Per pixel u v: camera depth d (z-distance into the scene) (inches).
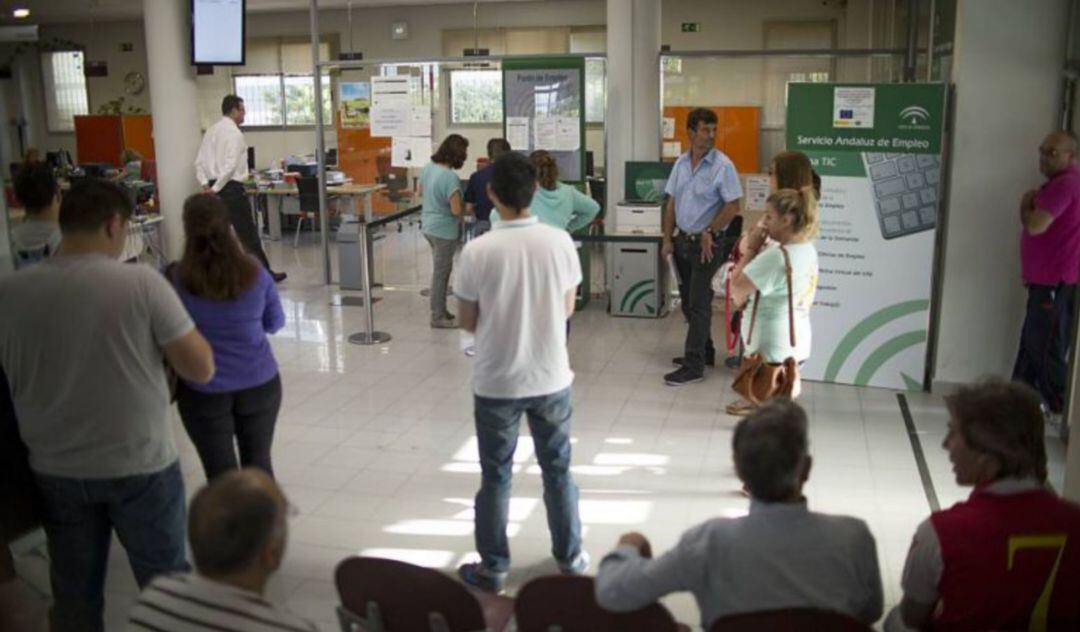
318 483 181.2
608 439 201.5
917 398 224.7
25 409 103.7
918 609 84.7
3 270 144.9
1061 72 207.2
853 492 173.2
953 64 217.9
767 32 544.1
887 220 223.9
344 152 439.2
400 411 223.0
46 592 125.9
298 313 326.6
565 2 585.0
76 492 104.0
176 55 361.7
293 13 624.7
